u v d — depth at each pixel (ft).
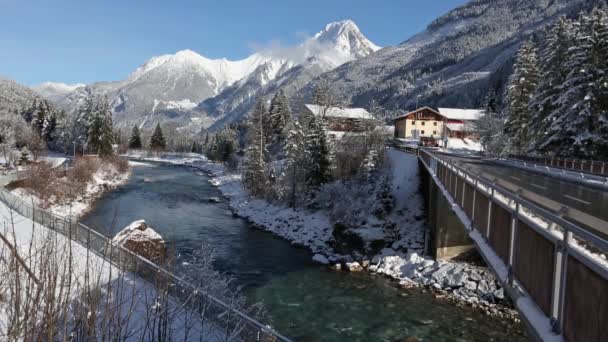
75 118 284.41
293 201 138.72
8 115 306.14
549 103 115.03
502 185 30.58
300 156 143.23
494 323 61.57
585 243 25.04
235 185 193.26
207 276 39.09
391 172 130.93
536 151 118.32
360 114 213.87
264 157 171.94
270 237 110.83
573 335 16.98
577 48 102.47
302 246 103.45
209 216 132.05
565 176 83.30
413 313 64.54
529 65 145.69
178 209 139.54
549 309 19.70
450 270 79.36
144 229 53.42
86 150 240.73
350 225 104.63
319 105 184.44
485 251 32.35
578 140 98.22
